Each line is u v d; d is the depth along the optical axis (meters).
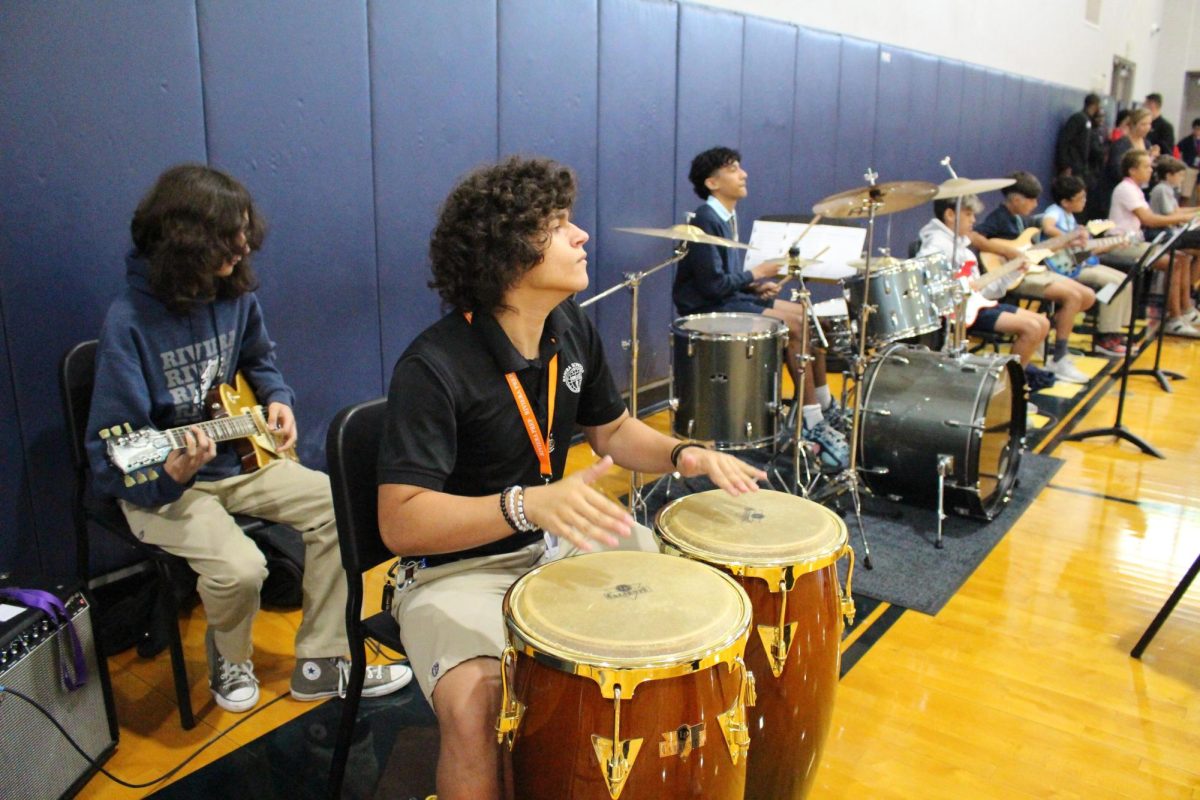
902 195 3.22
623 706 1.18
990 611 2.71
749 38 4.84
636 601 1.31
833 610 1.60
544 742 1.23
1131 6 11.62
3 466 2.32
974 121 7.84
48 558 2.44
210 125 2.61
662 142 4.41
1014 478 3.59
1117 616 2.69
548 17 3.65
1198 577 2.95
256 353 2.38
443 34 3.24
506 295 1.52
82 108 2.33
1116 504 3.55
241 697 2.20
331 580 2.20
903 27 6.54
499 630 1.44
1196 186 8.94
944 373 3.30
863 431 3.33
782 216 4.43
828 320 3.84
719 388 3.25
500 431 1.53
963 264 4.71
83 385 2.14
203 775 1.98
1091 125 9.78
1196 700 2.27
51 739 1.82
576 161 3.94
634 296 3.20
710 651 1.19
